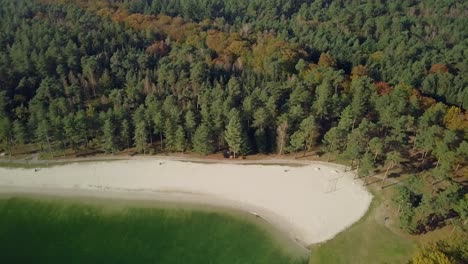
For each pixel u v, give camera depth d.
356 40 197.12
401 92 138.50
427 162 124.50
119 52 168.00
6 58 153.88
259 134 129.88
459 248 85.25
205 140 126.38
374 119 140.12
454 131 121.75
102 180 120.31
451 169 113.06
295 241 101.31
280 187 117.38
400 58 180.38
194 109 138.25
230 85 143.88
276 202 112.38
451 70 175.12
